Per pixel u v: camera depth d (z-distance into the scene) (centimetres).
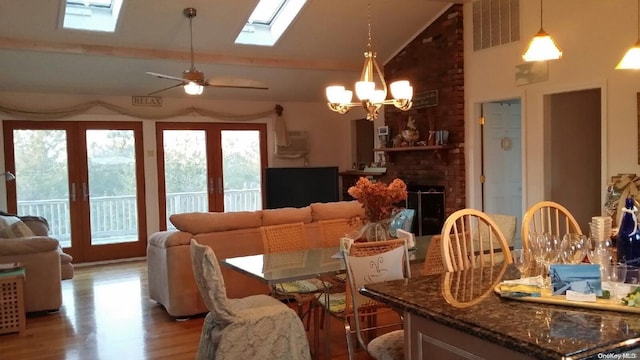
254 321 308
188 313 462
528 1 563
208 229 466
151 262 507
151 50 642
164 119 784
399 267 279
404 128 744
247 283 482
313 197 834
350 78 809
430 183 702
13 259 470
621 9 474
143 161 775
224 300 303
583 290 165
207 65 698
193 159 812
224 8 582
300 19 638
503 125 655
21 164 704
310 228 495
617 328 140
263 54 705
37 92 703
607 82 487
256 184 866
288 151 876
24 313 436
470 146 645
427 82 699
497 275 208
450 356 158
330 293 355
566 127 568
